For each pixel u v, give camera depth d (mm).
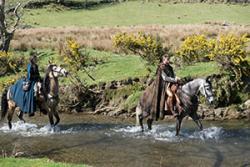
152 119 19172
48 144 17484
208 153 15906
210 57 23594
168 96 18344
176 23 66562
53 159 15508
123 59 29172
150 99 18875
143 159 15336
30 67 20016
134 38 28484
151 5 86188
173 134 18656
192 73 23984
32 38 40031
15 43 35438
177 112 18125
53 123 20344
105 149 16625
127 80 24609
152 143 17281
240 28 48406
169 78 18312
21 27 53625
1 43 32844
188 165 14633
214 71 23703
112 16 74750
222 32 41844
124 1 92812
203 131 18906
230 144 16969
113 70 26719
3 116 20469
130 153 16078
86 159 15477
